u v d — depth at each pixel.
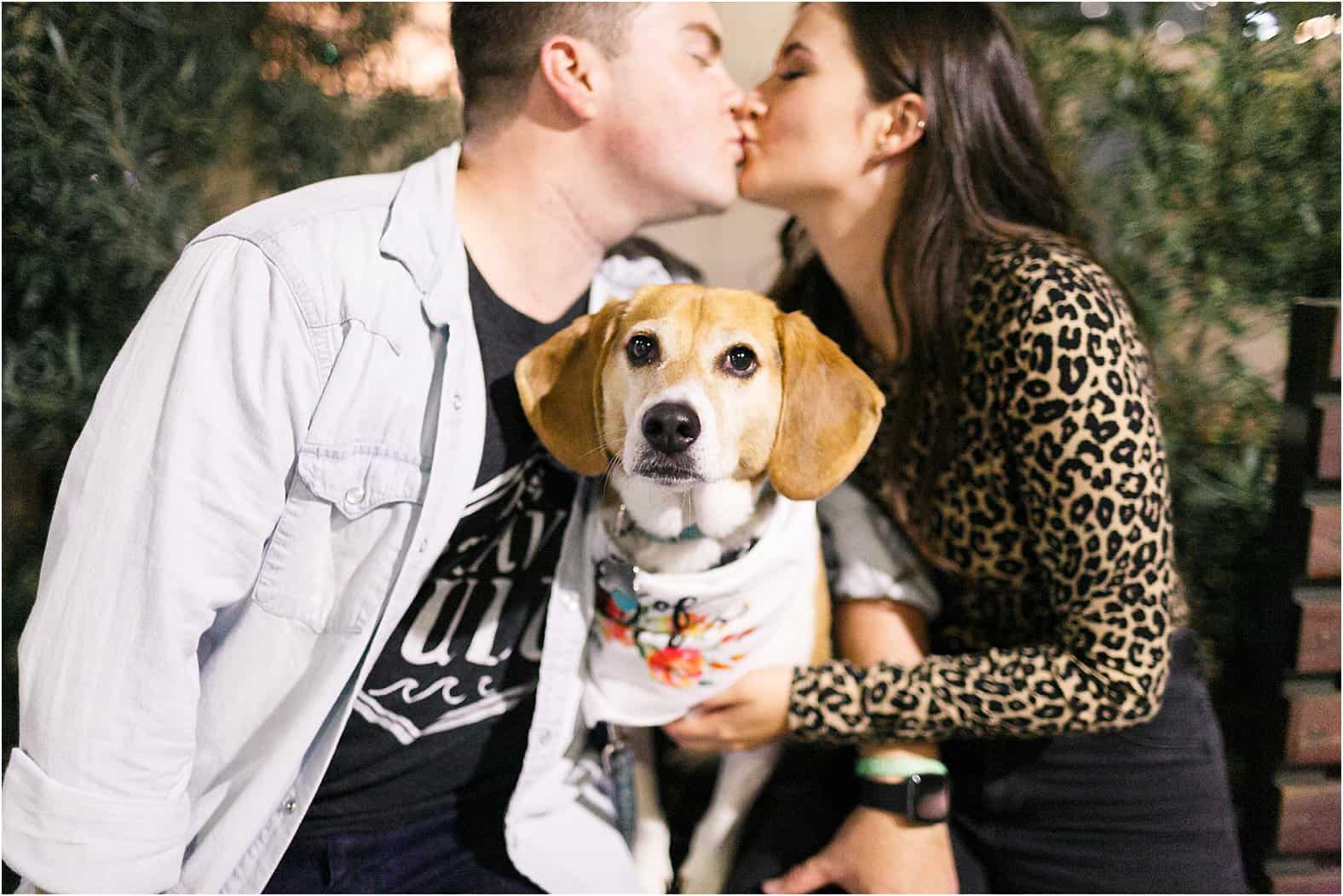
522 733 1.20
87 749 0.84
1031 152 1.24
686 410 0.99
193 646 0.88
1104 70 1.62
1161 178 1.63
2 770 1.43
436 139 1.90
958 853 1.27
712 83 1.11
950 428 1.16
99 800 0.84
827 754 1.40
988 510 1.17
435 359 0.99
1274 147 1.56
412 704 1.08
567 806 1.20
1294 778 1.37
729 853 1.31
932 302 1.15
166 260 1.49
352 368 0.93
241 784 0.99
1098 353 1.02
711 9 1.12
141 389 0.87
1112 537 1.03
